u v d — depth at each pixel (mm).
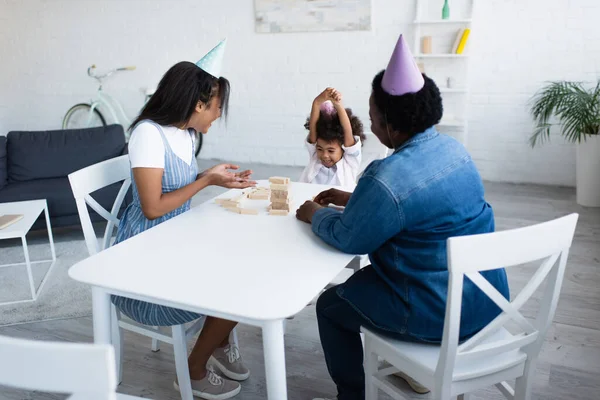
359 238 1308
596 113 3611
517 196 3994
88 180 1876
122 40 5320
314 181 2287
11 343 836
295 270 1322
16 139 3596
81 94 5637
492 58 4164
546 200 3879
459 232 1327
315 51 4684
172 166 1715
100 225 3584
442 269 1322
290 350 2143
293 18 4652
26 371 846
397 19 4359
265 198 1885
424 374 1327
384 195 1252
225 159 5293
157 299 1232
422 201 1263
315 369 2021
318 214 1521
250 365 2047
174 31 5117
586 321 2275
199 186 1717
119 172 1992
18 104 5859
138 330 1808
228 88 1775
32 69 5703
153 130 1663
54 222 3279
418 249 1320
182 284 1270
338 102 2115
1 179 3484
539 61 4059
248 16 4816
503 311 1307
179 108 1666
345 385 1603
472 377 1309
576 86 4000
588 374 1929
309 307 2469
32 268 2934
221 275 1309
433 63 4305
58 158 3588
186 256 1422
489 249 1154
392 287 1362
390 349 1403
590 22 3873
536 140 4199
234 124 5152
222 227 1620
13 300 2584
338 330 1559
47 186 3373
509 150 4305
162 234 1577
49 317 2428
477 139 4371
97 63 5480
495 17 4078
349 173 2225
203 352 1804
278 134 5020
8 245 3281
